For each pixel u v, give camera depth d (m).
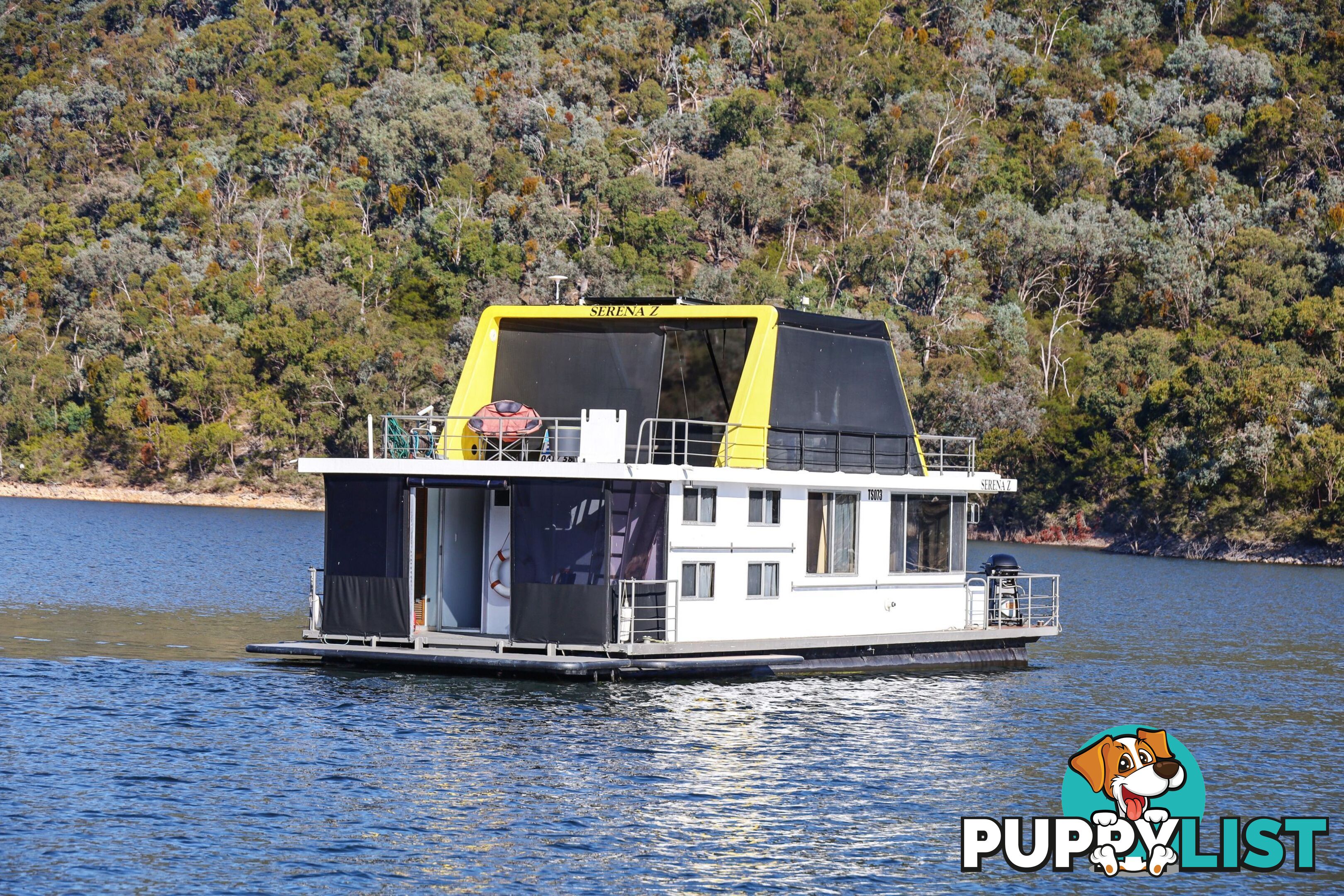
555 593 66.19
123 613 109.44
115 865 44.09
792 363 73.25
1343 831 52.44
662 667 66.69
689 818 50.41
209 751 57.19
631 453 72.88
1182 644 109.56
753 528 70.69
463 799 51.50
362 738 59.47
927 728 66.00
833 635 74.44
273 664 77.56
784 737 62.31
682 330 73.50
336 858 45.28
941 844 49.09
